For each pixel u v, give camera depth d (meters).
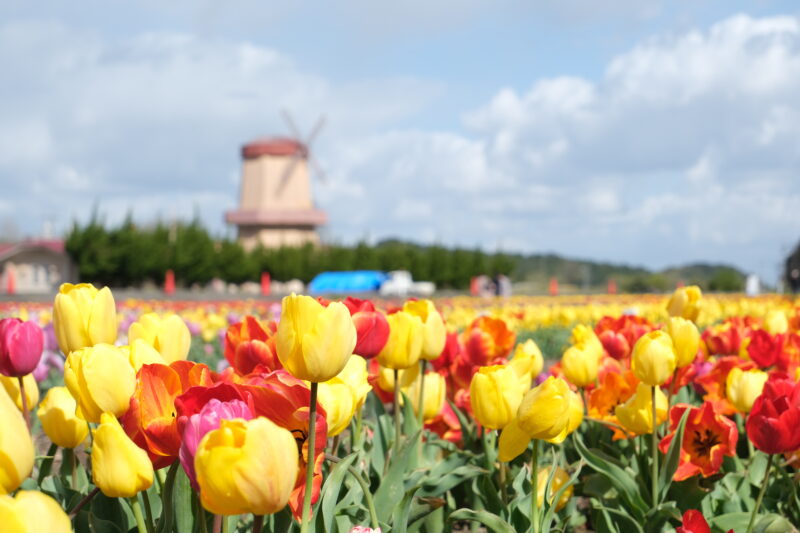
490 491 2.79
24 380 2.90
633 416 3.02
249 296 37.66
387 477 2.55
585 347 3.31
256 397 1.62
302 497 1.69
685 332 2.94
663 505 2.80
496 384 2.33
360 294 36.81
